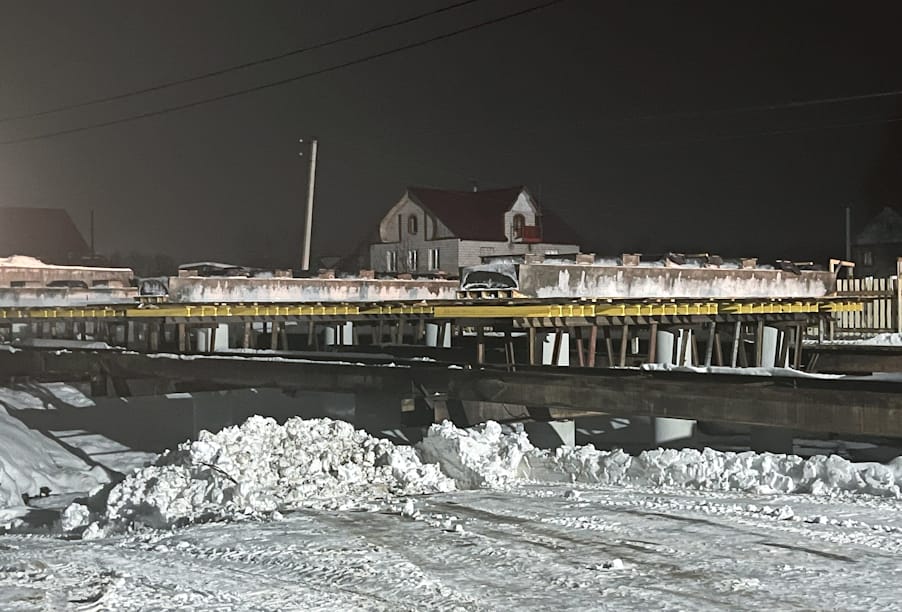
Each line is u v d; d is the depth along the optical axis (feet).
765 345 79.25
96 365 79.41
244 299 89.10
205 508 39.58
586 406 49.78
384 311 76.95
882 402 40.01
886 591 24.73
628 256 72.90
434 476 44.55
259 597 25.55
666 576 26.63
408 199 231.91
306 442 46.26
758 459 41.01
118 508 41.52
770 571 26.86
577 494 39.83
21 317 89.81
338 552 30.50
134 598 25.62
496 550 30.17
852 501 36.37
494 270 66.59
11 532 46.50
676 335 74.69
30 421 80.89
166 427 82.53
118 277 115.03
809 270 93.50
